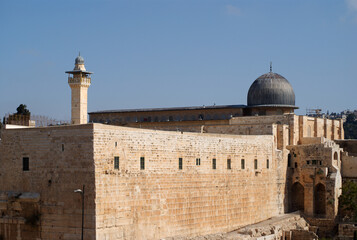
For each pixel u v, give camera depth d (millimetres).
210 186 80062
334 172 100312
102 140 62656
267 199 94875
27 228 65562
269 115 107000
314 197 101562
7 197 66688
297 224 94688
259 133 100312
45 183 64750
